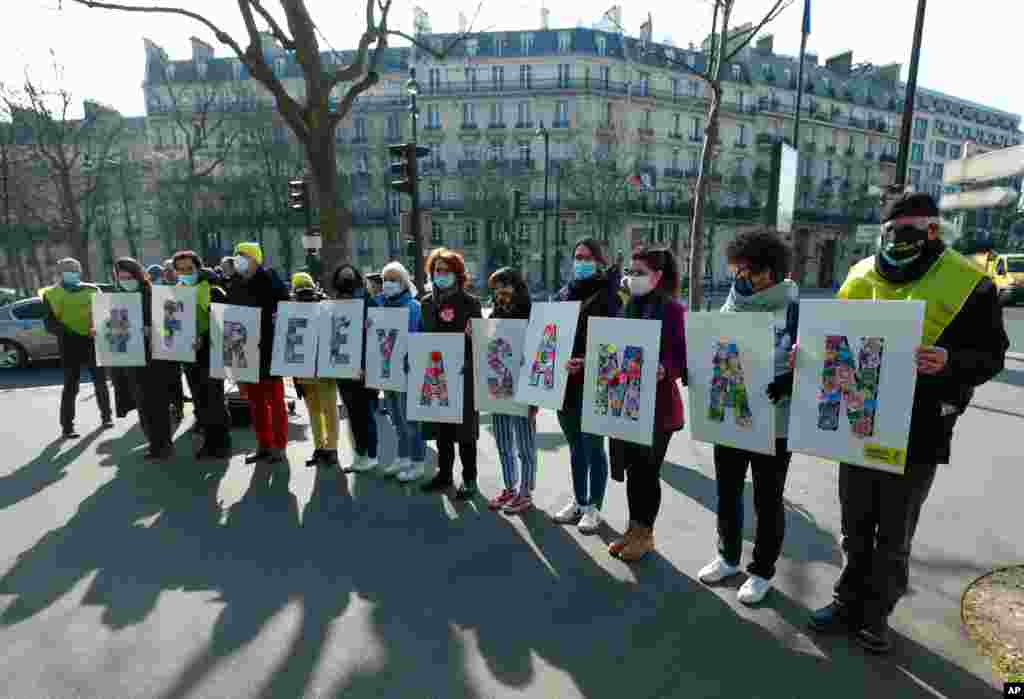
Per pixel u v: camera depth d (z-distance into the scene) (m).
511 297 3.94
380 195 42.34
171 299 4.95
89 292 5.95
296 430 6.16
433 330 4.20
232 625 2.71
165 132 44.84
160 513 4.01
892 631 2.60
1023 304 19.03
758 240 2.68
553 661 2.43
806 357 2.43
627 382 3.11
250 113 37.56
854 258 51.38
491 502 4.05
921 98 60.12
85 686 2.31
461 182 41.84
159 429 5.17
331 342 4.59
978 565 3.15
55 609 2.85
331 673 2.37
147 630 2.67
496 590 2.99
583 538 3.58
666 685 2.28
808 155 49.47
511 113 41.31
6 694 2.26
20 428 6.32
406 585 3.05
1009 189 5.28
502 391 3.84
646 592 2.96
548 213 40.66
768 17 7.11
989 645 2.47
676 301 3.15
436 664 2.42
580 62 40.50
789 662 2.41
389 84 41.94
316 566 3.26
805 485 4.34
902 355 2.17
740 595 2.85
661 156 43.31
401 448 4.69
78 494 4.36
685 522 3.78
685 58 43.72
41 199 30.86
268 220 40.59
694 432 2.90
